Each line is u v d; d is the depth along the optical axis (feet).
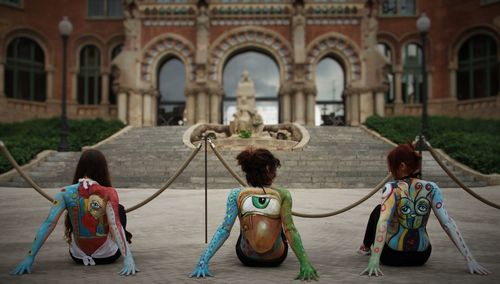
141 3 112.98
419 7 124.98
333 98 116.47
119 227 17.79
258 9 112.98
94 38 125.59
